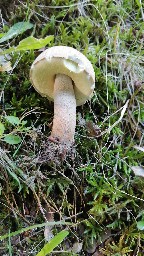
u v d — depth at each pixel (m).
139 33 0.38
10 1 0.36
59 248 0.27
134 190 0.30
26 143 0.29
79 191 0.29
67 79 0.28
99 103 0.32
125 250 0.27
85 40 0.35
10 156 0.28
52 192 0.28
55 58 0.26
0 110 0.30
